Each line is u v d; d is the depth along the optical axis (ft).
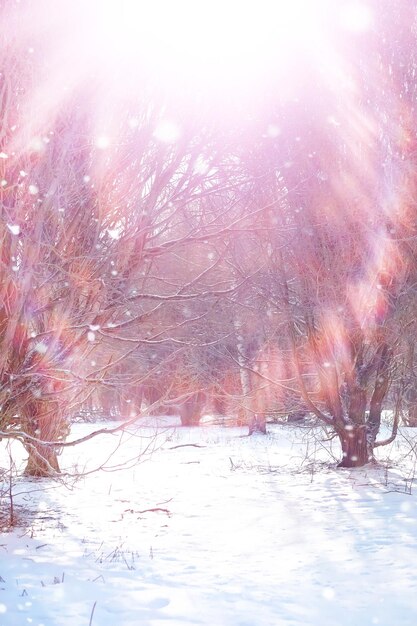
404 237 44.24
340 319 46.78
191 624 16.19
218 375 64.44
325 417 50.80
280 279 47.34
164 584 20.06
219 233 32.63
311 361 52.80
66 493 39.68
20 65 23.17
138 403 91.81
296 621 16.51
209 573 21.42
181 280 43.27
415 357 50.26
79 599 18.30
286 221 44.42
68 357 28.78
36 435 31.04
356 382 50.21
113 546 25.61
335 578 20.54
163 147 27.94
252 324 58.39
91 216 26.43
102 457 61.72
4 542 26.27
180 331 46.06
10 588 19.35
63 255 25.17
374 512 32.22
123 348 41.06
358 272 45.39
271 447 70.44
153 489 41.42
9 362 26.23
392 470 48.73
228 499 37.27
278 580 20.47
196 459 59.47
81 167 25.26
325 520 30.55
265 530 28.58
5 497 37.50
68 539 26.94
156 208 30.94
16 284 23.49
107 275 28.30
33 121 23.35
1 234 22.89
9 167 23.38
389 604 17.81
